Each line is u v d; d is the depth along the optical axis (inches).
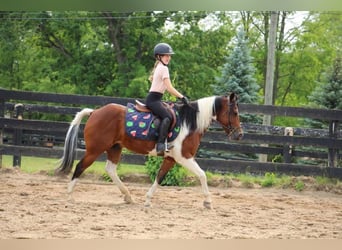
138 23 1083.9
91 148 368.5
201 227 308.8
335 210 398.3
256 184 504.7
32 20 1123.9
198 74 1088.2
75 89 1114.7
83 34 1107.9
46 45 1159.0
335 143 510.6
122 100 524.7
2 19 1115.9
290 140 517.3
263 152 534.6
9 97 533.3
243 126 530.0
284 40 1240.8
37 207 341.7
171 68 1071.0
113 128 367.6
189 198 418.6
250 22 1264.8
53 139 756.0
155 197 416.5
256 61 1262.3
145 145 365.4
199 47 1142.3
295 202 426.6
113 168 379.2
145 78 1016.9
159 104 359.9
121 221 313.4
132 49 1075.3
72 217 316.2
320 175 506.3
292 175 511.5
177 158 363.6
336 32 1226.0
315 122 710.5
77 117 379.2
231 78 810.2
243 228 313.1
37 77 1157.7
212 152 714.8
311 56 1200.2
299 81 1232.2
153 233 287.1
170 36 1123.9
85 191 431.8
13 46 1128.8
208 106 368.2
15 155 527.8
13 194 391.9
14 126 530.6
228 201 414.3
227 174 566.6
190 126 363.3
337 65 753.0
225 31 1150.3
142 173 506.9
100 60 1117.1
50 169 517.7
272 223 332.5
